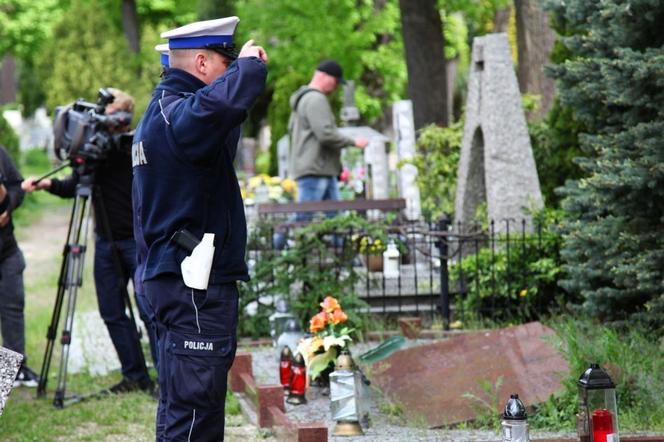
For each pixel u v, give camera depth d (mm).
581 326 9703
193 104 5500
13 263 10477
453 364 9000
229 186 5766
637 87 9156
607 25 9906
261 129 47219
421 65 21859
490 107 13094
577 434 7438
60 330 13875
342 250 12211
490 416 8164
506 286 12102
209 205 5668
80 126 9633
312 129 14289
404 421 8391
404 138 16422
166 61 8031
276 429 8094
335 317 9203
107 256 10008
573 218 10477
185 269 5578
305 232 12023
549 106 19906
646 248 9406
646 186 9125
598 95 9875
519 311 12039
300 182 14570
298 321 10961
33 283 18609
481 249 12672
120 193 9852
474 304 12211
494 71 13180
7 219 10273
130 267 9969
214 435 5691
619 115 9992
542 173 13836
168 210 5664
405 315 12680
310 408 9008
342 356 8203
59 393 9586
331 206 13539
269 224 12562
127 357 10133
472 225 13211
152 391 9898
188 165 5602
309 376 9438
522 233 12383
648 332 9438
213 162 5621
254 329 12172
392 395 8805
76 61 35125
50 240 26016
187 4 44906
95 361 11852
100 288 10086
